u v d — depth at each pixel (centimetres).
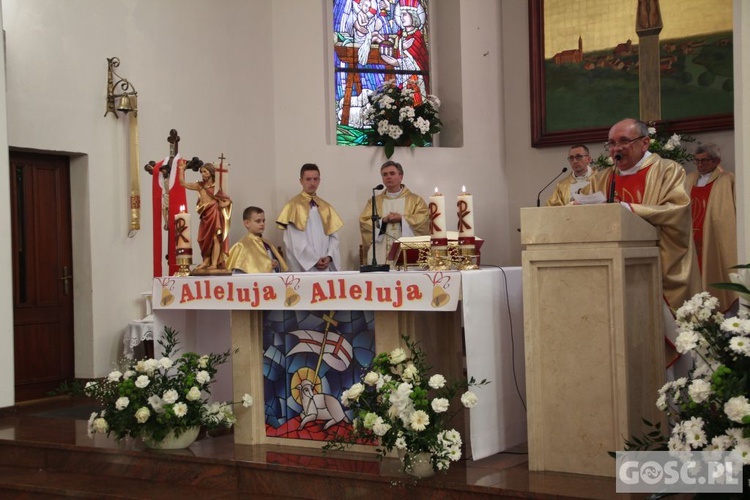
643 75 927
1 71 648
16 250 731
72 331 768
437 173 974
